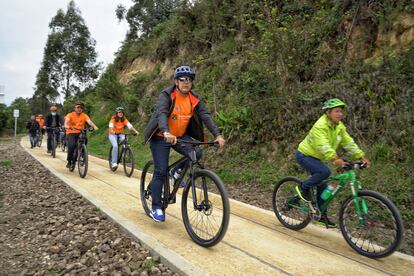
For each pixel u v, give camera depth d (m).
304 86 8.89
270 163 8.34
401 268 3.57
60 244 4.27
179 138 4.28
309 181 4.42
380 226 3.81
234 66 11.69
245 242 4.18
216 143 3.91
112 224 4.83
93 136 21.23
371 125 7.03
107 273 3.44
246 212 5.51
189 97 4.20
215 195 5.19
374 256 3.76
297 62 9.16
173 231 4.44
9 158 12.80
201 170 3.96
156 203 4.47
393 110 6.85
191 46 15.51
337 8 9.14
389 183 5.89
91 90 35.12
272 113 9.01
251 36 11.69
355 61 8.30
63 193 6.86
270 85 9.35
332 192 4.29
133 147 14.70
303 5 10.33
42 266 3.78
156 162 4.36
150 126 4.20
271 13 10.08
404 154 6.25
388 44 7.89
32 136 17.38
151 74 18.89
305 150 4.49
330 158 4.09
